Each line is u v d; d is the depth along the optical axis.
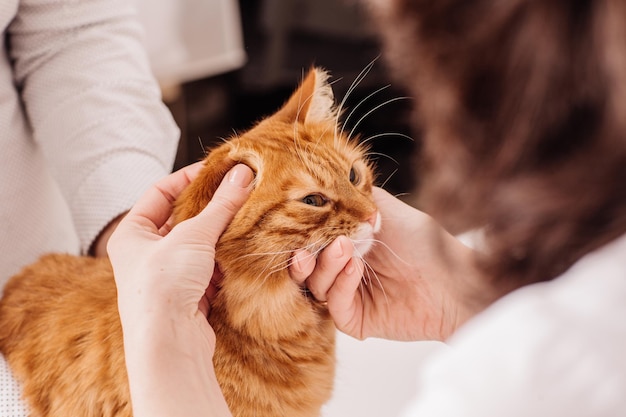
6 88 1.21
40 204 1.28
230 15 2.49
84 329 0.97
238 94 2.72
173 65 2.43
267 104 2.71
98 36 1.26
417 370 1.15
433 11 0.45
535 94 0.42
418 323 1.09
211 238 0.85
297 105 1.10
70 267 1.12
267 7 2.64
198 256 0.81
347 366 1.16
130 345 0.75
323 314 1.03
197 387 0.73
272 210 0.92
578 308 0.44
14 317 1.06
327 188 0.96
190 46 2.45
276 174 0.94
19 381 1.01
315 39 2.66
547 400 0.42
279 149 0.97
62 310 1.02
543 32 0.41
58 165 1.25
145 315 0.76
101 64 1.25
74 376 0.95
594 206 0.43
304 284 0.99
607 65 0.39
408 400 1.11
